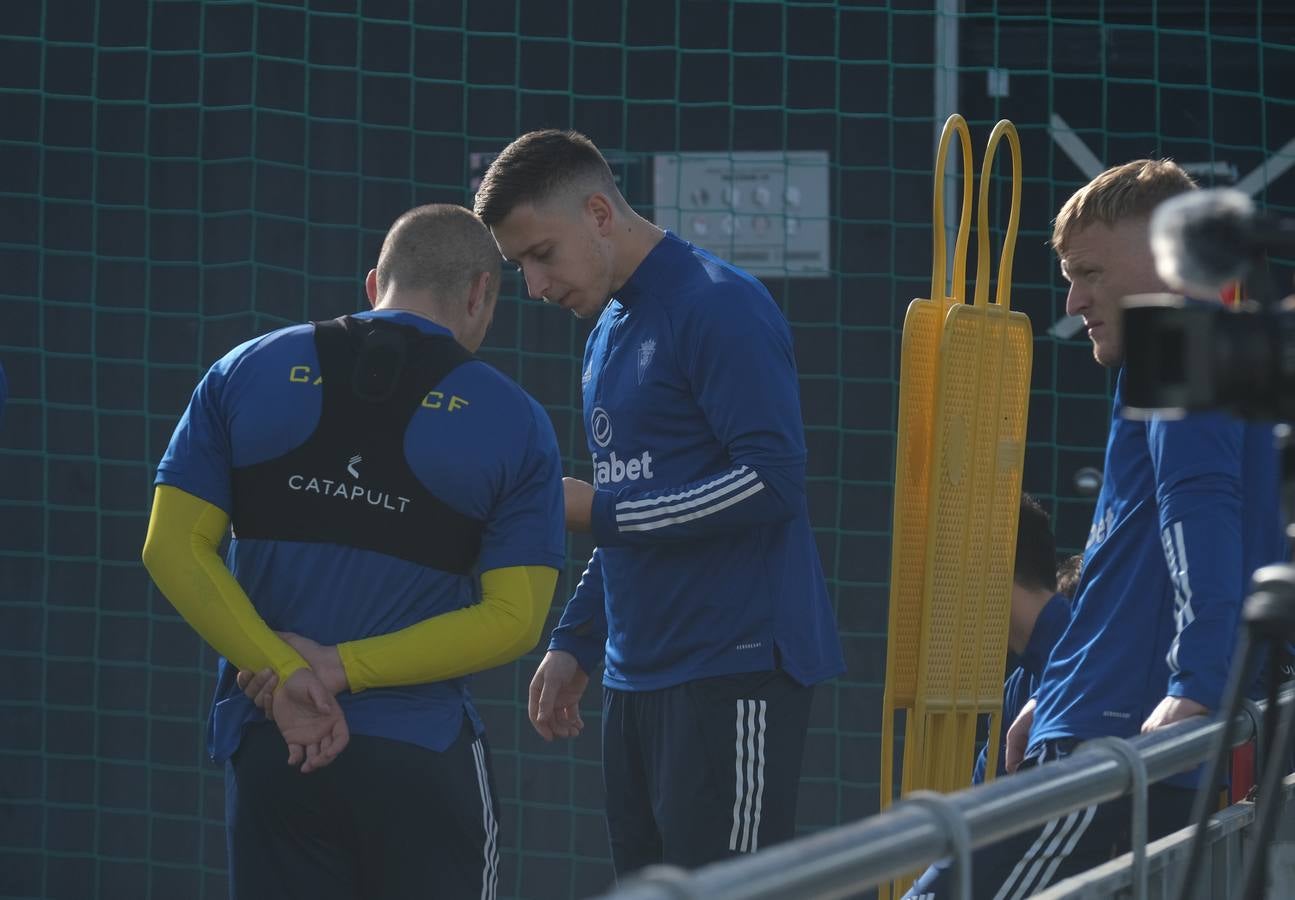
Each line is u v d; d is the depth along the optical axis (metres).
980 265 11.62
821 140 19.12
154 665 18.92
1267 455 8.02
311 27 19.17
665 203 19.14
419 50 19.20
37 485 19.05
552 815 18.83
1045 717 8.57
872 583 19.03
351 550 8.56
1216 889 6.95
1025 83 19.81
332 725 8.41
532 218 9.74
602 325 10.49
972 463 11.49
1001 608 12.07
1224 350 4.15
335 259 19.20
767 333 9.66
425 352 8.73
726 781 9.85
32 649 18.92
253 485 8.63
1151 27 19.92
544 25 19.17
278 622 8.62
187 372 19.11
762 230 19.12
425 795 8.65
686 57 19.12
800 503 9.75
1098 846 8.18
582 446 19.16
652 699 10.12
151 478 19.06
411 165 19.20
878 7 19.12
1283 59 20.12
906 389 10.96
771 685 9.90
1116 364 8.29
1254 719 7.26
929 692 11.23
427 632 8.49
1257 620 4.58
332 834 8.75
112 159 19.19
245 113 19.11
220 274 19.11
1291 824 7.50
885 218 19.11
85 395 19.11
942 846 4.44
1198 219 4.11
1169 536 7.59
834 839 4.02
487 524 8.83
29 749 18.86
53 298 19.12
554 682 11.41
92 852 18.78
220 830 18.78
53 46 19.17
